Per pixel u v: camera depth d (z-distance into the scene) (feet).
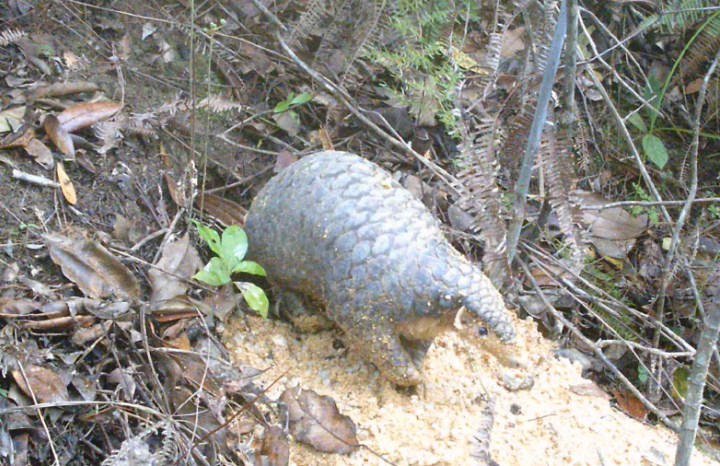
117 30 11.38
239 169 11.16
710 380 10.94
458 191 9.84
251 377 8.38
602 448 8.68
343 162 8.77
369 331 8.20
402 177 11.59
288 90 12.24
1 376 7.11
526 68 9.64
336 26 12.33
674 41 14.34
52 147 9.36
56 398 7.12
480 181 8.86
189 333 8.59
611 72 13.23
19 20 10.61
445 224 11.39
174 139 10.68
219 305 8.96
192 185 9.46
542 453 8.42
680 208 12.98
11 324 7.47
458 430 8.29
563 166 8.66
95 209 9.20
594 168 13.37
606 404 9.53
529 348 9.92
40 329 7.58
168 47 11.51
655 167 13.51
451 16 10.77
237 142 11.42
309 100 11.80
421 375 8.73
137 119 10.02
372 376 8.78
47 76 10.14
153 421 7.39
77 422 7.20
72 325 7.69
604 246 12.19
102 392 7.42
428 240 8.25
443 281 8.00
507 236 9.19
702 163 13.85
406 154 12.08
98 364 7.65
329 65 12.22
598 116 13.71
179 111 10.84
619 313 11.20
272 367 8.71
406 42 10.82
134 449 6.83
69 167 9.35
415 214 8.44
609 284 11.65
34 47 10.28
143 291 8.70
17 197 8.67
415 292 8.00
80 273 8.25
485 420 8.08
